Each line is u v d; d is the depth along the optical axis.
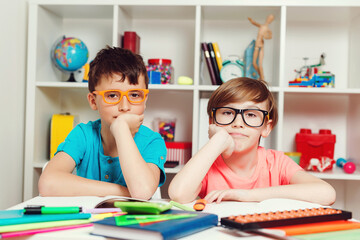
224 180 1.12
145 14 2.10
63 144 1.14
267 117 1.06
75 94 2.25
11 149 1.89
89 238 0.53
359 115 1.99
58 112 2.20
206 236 0.54
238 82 1.05
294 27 2.18
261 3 1.85
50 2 1.92
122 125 0.95
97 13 2.10
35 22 1.92
